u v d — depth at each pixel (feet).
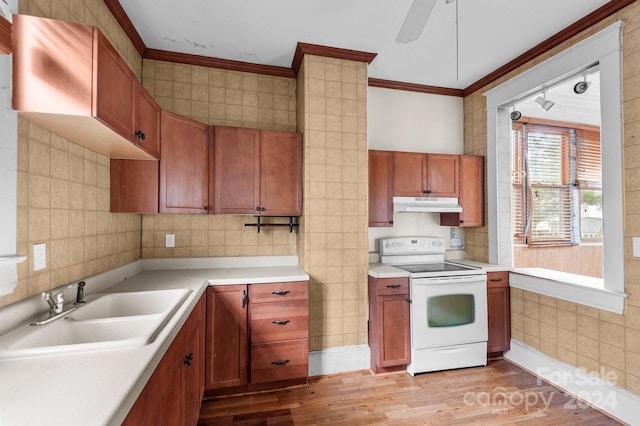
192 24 7.09
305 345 7.43
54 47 3.61
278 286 7.29
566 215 11.15
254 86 8.93
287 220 9.11
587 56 7.00
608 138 6.57
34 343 3.49
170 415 3.77
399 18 6.91
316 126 8.14
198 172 7.36
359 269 8.39
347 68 8.38
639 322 6.07
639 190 6.09
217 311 6.91
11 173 3.61
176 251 8.28
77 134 4.53
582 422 6.28
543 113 10.95
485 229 10.14
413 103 10.64
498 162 9.75
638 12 6.09
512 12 6.73
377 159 9.20
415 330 8.07
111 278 6.20
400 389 7.47
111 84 4.14
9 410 2.16
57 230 4.60
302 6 6.50
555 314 7.78
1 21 3.30
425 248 10.03
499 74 9.43
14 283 3.67
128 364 2.89
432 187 9.65
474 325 8.51
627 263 6.28
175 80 8.35
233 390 7.22
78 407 2.20
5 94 3.50
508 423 6.24
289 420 6.31
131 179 6.50
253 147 7.94
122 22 6.72
